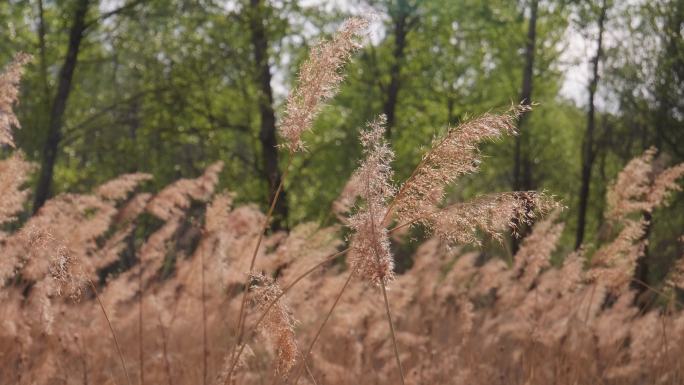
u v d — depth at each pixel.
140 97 26.50
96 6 23.78
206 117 26.48
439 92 30.02
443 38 29.53
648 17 21.11
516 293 8.99
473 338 8.84
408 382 7.32
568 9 24.34
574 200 32.34
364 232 3.39
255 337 5.17
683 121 20.84
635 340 8.37
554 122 33.81
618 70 21.78
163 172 27.16
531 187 31.44
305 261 7.61
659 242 16.84
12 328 6.19
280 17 25.30
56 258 4.08
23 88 22.09
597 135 25.36
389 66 29.42
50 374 6.12
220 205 6.88
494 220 3.28
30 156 22.27
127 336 7.36
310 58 3.49
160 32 25.83
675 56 20.75
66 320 6.75
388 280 3.38
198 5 24.53
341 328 7.61
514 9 27.67
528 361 7.92
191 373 6.27
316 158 29.36
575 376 7.52
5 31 23.19
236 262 7.27
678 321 7.96
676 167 6.89
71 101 27.27
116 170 26.83
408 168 29.55
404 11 27.61
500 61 30.86
